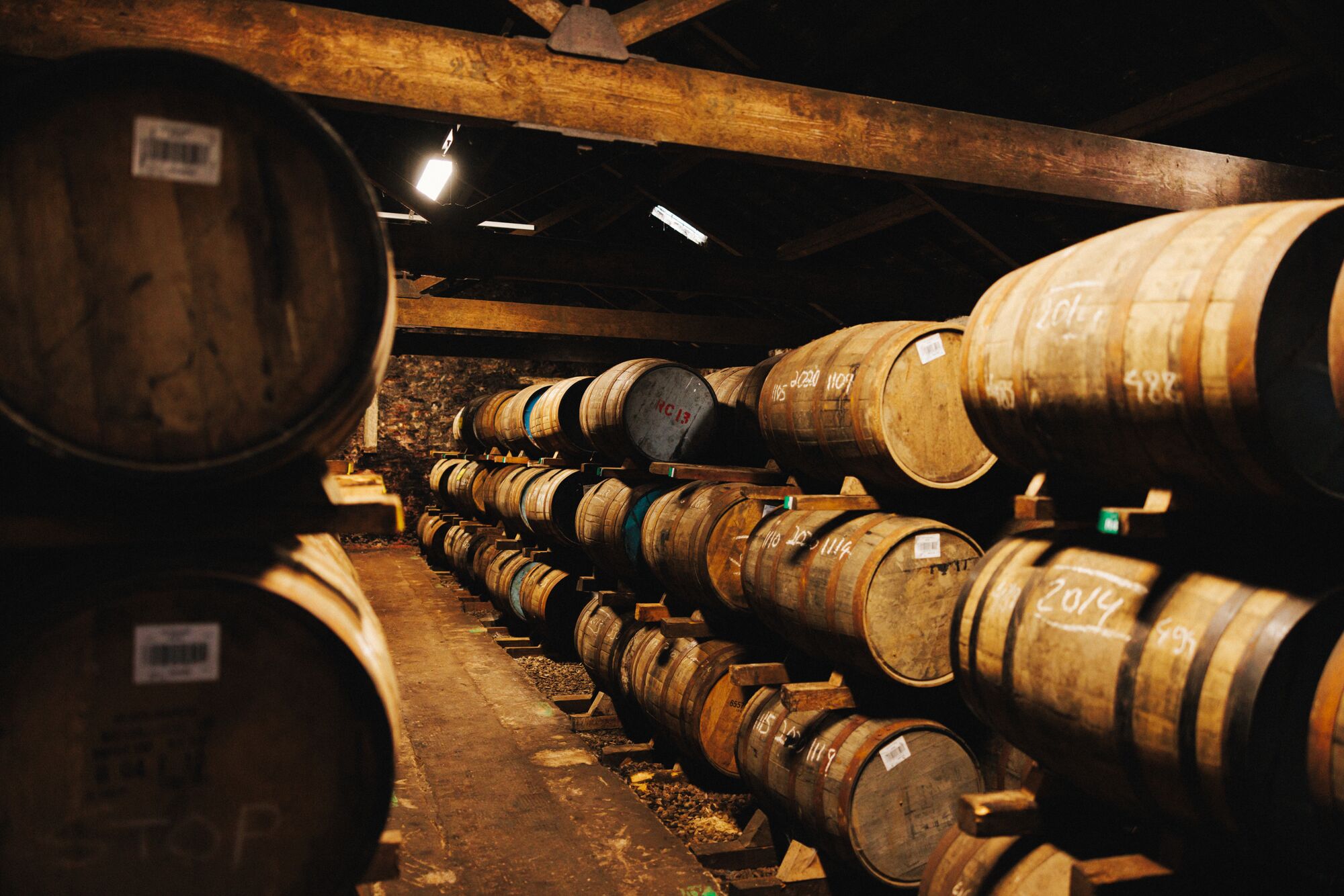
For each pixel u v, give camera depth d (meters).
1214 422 1.84
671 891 3.30
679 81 3.12
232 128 1.46
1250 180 3.96
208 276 1.46
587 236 9.59
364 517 1.67
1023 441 2.44
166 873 1.43
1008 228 5.39
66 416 1.39
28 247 1.37
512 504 8.15
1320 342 1.86
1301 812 1.81
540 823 3.85
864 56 5.58
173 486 1.44
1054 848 2.41
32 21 2.42
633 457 5.36
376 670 1.53
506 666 6.75
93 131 1.40
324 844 1.50
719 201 7.81
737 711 4.38
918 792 3.23
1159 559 2.10
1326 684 1.74
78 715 1.39
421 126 8.72
